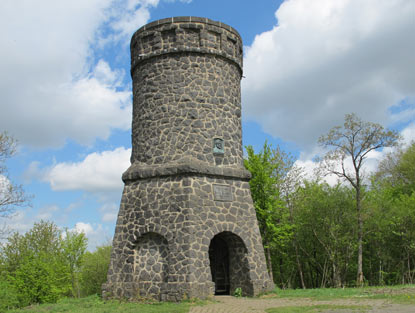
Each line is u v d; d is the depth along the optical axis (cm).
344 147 2744
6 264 3195
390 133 2636
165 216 1616
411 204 2852
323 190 3003
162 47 1847
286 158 3103
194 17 1853
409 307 1096
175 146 1720
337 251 2955
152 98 1820
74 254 3275
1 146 2492
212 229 1614
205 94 1798
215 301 1478
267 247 2716
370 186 3422
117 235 1709
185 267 1506
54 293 1980
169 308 1296
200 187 1641
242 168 1820
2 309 1585
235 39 1956
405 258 2941
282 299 1525
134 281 1627
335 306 1202
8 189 2488
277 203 2791
